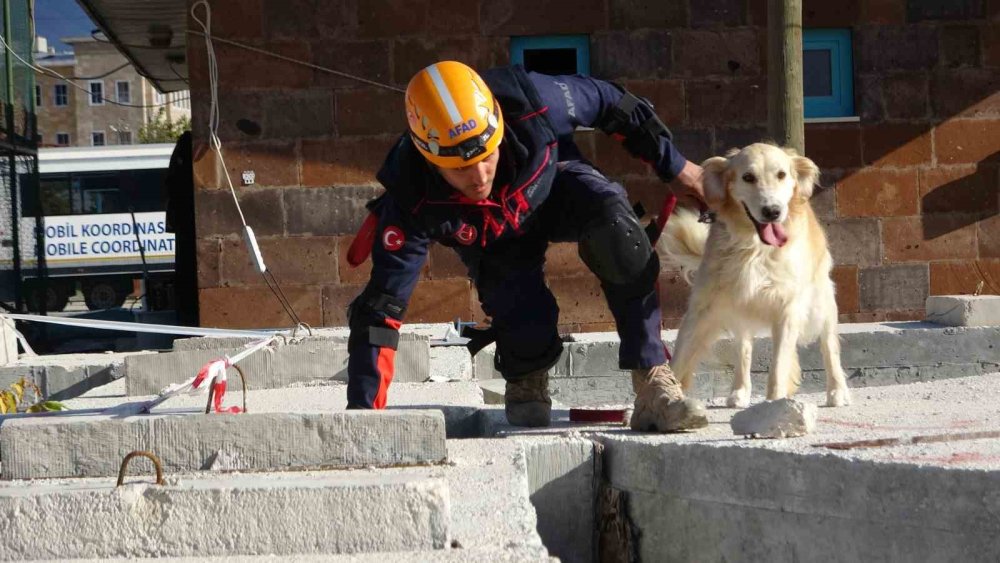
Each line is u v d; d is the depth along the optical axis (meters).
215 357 6.50
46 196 23.48
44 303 12.33
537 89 3.84
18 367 7.54
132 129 62.47
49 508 2.80
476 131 3.54
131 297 25.09
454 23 10.64
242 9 10.46
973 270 11.08
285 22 10.51
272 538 2.78
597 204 3.98
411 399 5.57
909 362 8.52
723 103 10.84
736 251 5.20
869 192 10.99
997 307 8.76
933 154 11.03
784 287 5.19
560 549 3.92
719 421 4.62
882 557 3.07
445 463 3.51
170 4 12.40
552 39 10.84
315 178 10.59
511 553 2.63
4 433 3.38
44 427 3.39
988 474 2.86
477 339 4.61
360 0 10.55
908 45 11.01
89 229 23.48
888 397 5.34
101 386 7.20
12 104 11.64
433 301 10.60
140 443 3.40
